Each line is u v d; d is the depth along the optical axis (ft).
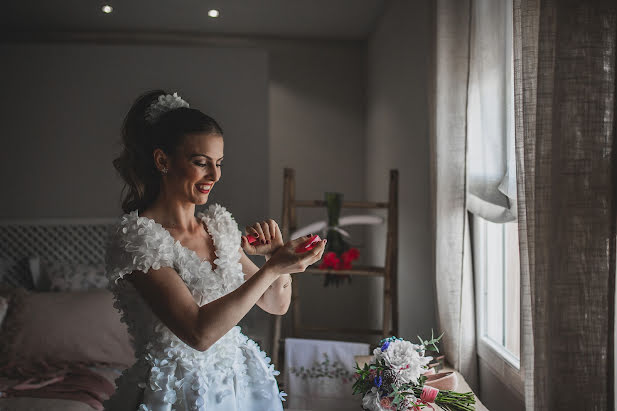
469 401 5.57
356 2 11.98
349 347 10.00
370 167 14.35
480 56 6.37
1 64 12.17
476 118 6.84
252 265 4.98
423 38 9.18
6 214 12.16
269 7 12.14
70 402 7.72
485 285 7.73
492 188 6.15
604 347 3.84
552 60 4.09
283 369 10.91
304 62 15.25
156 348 4.09
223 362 4.28
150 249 3.91
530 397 4.66
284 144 15.28
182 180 4.18
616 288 3.92
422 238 9.69
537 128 4.18
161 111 4.41
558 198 3.95
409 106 10.34
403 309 11.21
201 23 13.14
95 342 9.37
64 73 12.26
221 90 12.60
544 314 4.15
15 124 12.19
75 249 12.33
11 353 9.18
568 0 3.90
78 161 12.27
